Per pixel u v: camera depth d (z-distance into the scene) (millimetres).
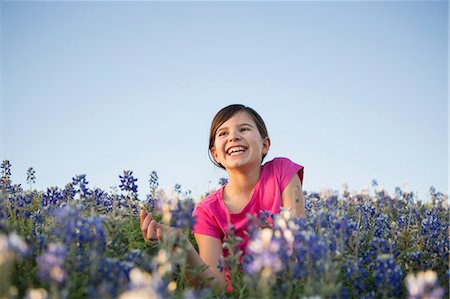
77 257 1195
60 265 1020
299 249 1229
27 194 2188
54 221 1514
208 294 1139
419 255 1598
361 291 1334
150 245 1661
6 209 1801
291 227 1234
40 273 972
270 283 1130
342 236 1418
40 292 1001
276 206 1645
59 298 1002
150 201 2209
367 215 2205
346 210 2566
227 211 1679
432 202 3182
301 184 1816
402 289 1389
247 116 1788
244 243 1630
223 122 1767
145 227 1503
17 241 965
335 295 1206
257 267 1023
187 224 1280
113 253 1288
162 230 1434
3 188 2180
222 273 1533
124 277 1136
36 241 1307
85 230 1322
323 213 1403
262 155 1861
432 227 1897
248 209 1681
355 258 1427
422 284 979
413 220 2246
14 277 1241
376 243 1551
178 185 2029
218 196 1746
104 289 1036
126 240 1749
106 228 1321
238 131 1746
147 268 1222
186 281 1402
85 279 1168
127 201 1963
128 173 1978
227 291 1346
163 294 919
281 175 1729
